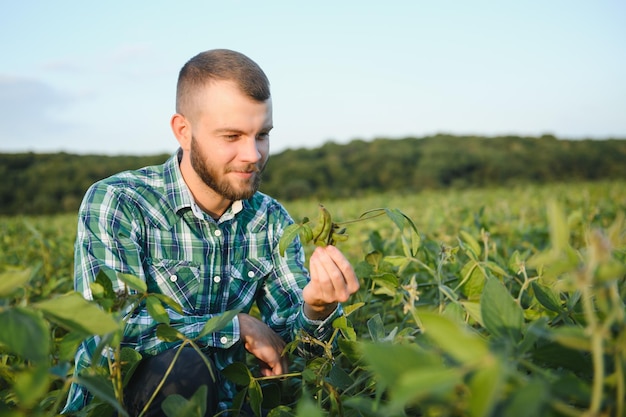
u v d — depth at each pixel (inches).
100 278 42.2
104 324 34.2
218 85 62.8
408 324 74.6
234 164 65.1
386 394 54.5
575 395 28.7
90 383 36.4
